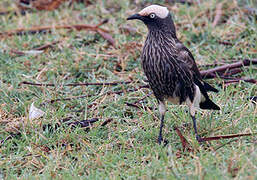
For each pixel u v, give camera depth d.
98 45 14.73
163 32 10.05
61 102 12.13
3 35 15.86
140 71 13.48
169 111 11.23
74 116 11.58
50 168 9.46
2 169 9.66
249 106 11.07
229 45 14.42
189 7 16.73
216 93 12.12
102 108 11.91
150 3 17.31
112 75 13.29
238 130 10.30
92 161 9.59
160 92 10.35
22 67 13.85
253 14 15.42
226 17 16.17
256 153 8.89
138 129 10.69
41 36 15.66
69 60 13.98
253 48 13.80
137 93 12.41
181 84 10.10
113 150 9.98
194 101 10.27
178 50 10.00
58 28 15.93
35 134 10.70
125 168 9.38
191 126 10.79
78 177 9.02
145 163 9.48
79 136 10.63
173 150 9.80
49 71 13.55
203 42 14.54
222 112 11.09
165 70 9.97
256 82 12.31
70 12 17.23
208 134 10.38
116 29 15.50
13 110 11.94
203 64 13.46
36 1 17.94
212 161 8.89
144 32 15.22
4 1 18.33
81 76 13.51
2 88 12.64
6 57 14.30
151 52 10.05
